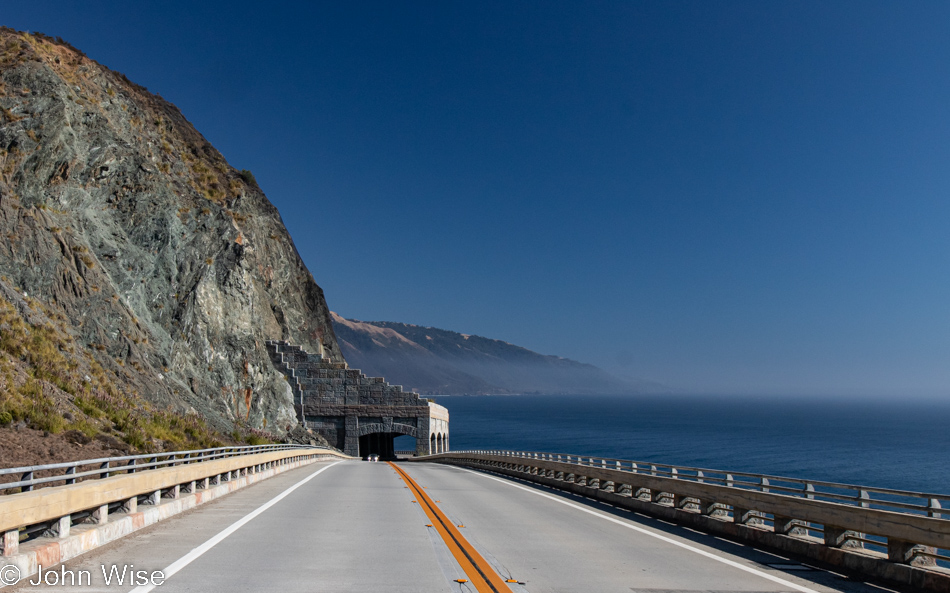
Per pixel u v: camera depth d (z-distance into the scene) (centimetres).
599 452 13500
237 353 5641
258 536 1278
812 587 982
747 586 974
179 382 4269
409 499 2066
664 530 1569
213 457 2250
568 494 2572
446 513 1736
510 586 925
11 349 2609
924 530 963
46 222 3591
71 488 1057
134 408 3088
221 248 5762
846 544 1167
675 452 13488
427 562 1073
